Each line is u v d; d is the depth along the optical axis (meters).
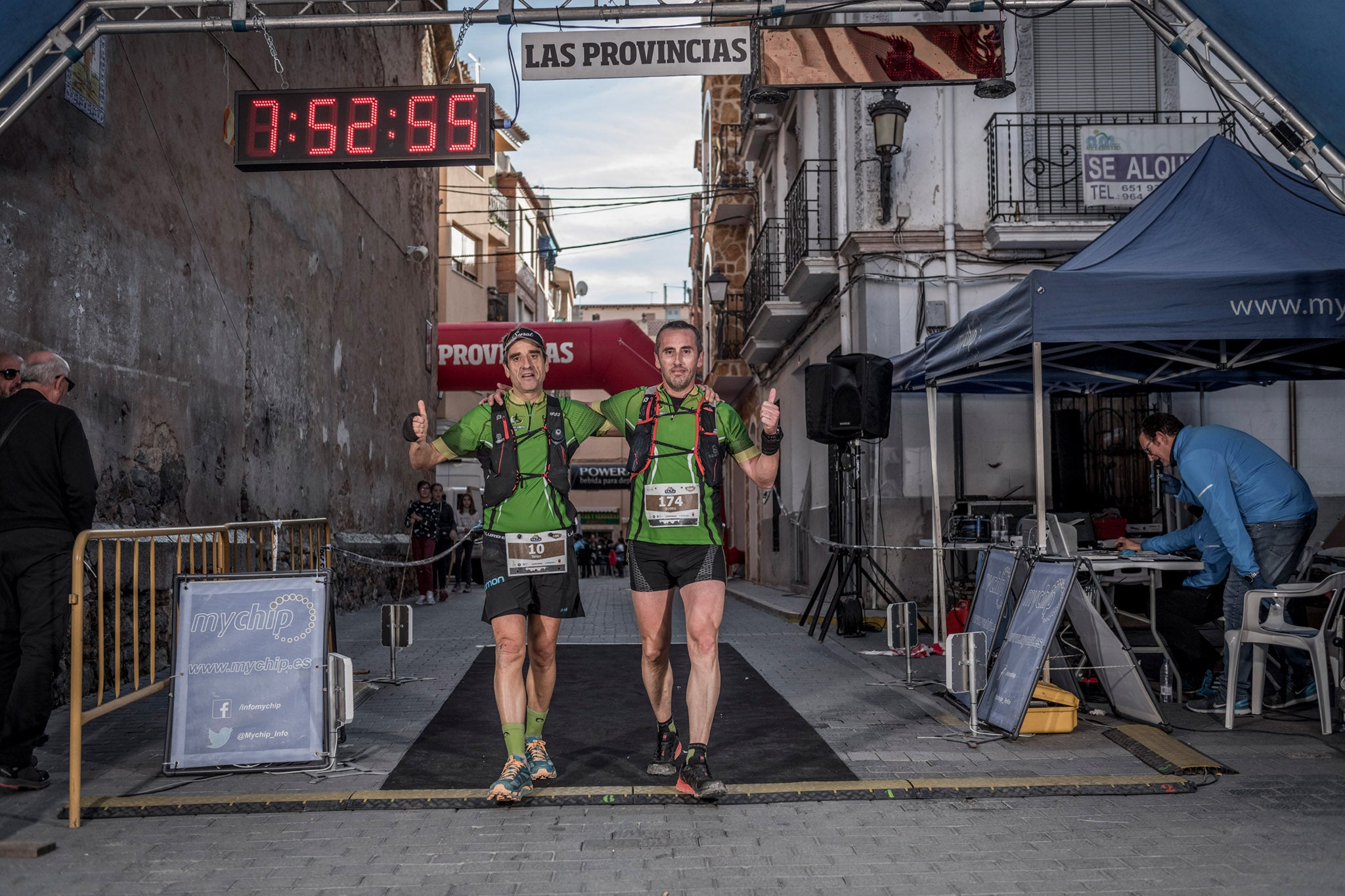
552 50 7.00
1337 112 5.63
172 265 8.71
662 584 4.56
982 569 6.85
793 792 4.49
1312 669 6.28
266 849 3.84
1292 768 4.89
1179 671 6.75
